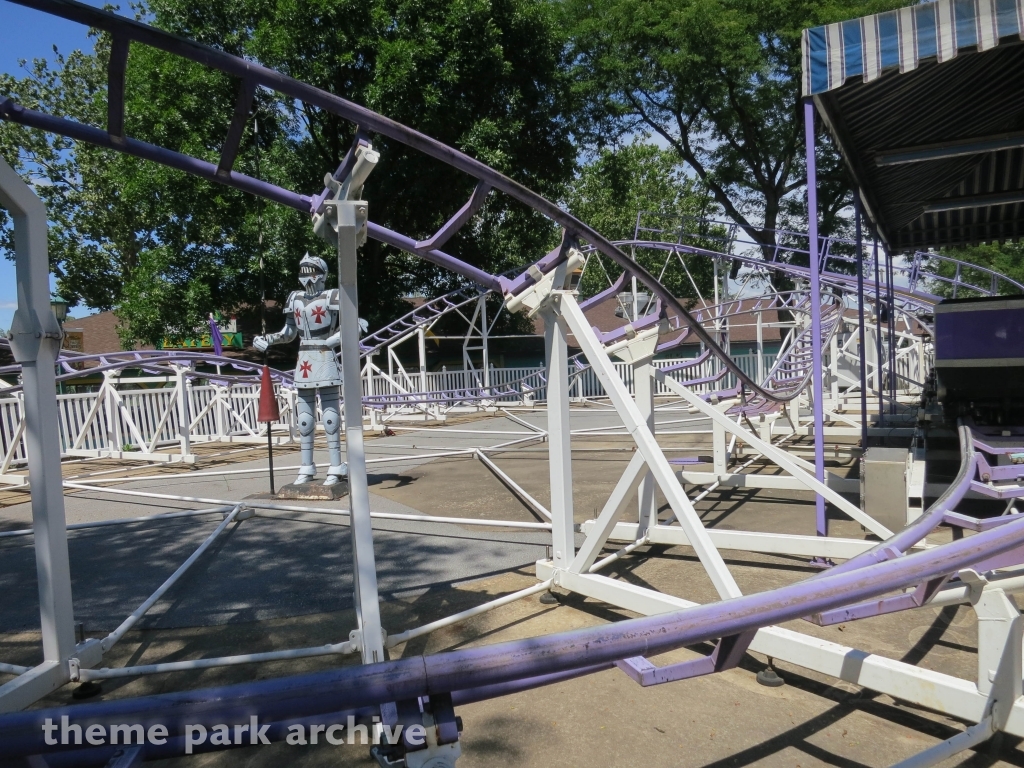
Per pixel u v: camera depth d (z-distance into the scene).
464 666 1.68
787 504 6.96
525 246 25.42
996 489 4.48
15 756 1.48
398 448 12.53
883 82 6.11
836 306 11.70
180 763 2.82
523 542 5.88
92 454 12.49
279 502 8.02
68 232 32.06
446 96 19.09
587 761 2.69
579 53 27.31
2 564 5.85
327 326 8.28
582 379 24.69
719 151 30.23
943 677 2.72
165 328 22.00
